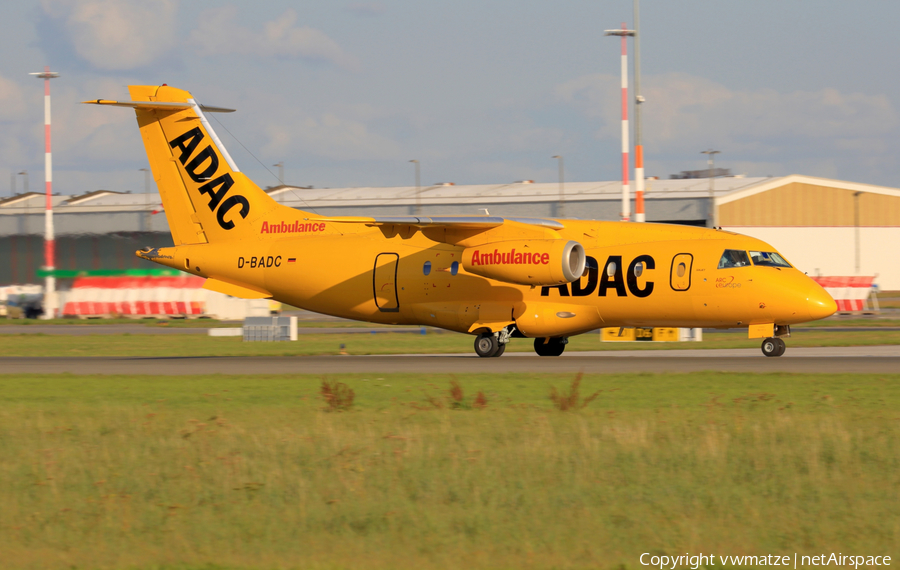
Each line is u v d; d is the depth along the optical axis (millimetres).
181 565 28609
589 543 30297
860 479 38188
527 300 99188
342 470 39750
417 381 74750
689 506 34438
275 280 108500
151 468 41312
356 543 30547
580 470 39531
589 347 118875
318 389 70750
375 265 104750
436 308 102625
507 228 96438
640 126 142000
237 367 91125
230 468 40500
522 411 55875
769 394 63594
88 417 55938
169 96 109812
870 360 88375
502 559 28797
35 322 199375
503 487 37031
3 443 47875
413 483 37812
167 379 80000
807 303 90125
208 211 111625
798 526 32094
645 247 96312
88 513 34469
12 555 29859
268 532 31859
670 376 74938
